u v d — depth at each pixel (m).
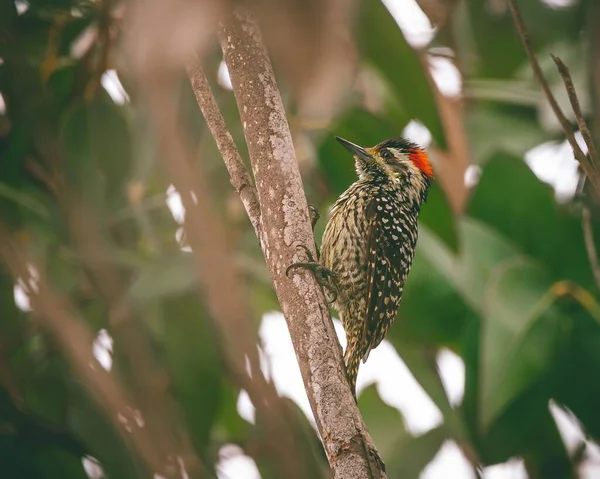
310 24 2.55
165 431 8.14
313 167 10.98
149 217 9.66
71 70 9.88
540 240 9.76
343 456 5.71
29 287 8.06
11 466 9.07
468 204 10.02
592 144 6.96
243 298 7.47
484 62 11.42
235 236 9.46
